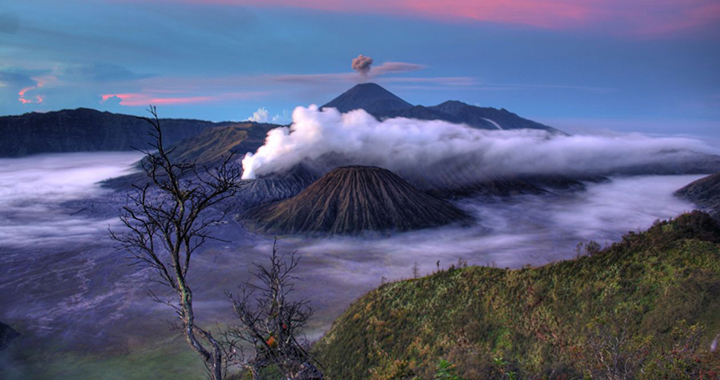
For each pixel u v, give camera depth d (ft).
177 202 24.12
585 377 58.29
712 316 80.23
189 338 24.98
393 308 150.10
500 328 118.01
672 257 109.81
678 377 52.21
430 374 91.56
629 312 95.76
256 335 27.78
